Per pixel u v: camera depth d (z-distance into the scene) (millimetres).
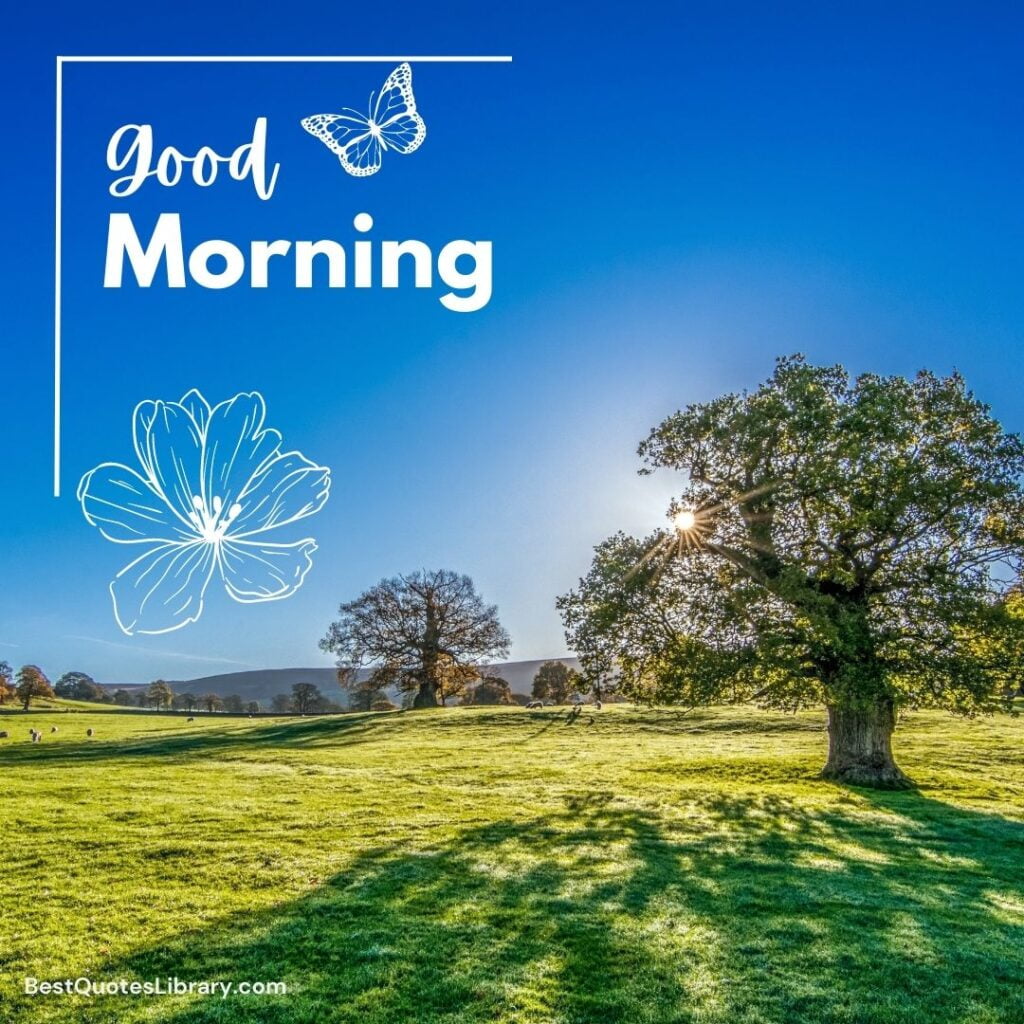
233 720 85500
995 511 27938
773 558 29078
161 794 25375
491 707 68688
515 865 16312
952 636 27047
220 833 19094
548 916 13039
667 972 10820
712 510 29875
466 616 81375
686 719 53719
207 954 11430
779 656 26672
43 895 14109
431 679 80312
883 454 28141
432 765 34000
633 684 31203
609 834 19578
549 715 58250
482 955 11375
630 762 35062
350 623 80000
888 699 26953
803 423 28094
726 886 14938
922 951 11617
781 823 21531
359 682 84688
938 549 28203
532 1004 9859
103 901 13766
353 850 17438
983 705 26578
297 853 17094
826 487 27422
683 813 22672
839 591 28594
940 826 21562
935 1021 9523
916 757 35875
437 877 15312
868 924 12812
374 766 33781
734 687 29188
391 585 80938
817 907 13672
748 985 10422
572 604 31297
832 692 26000
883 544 28641
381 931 12273
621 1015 9617
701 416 31047
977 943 12047
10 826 19828
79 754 44938
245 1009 9773
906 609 27594
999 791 28016
